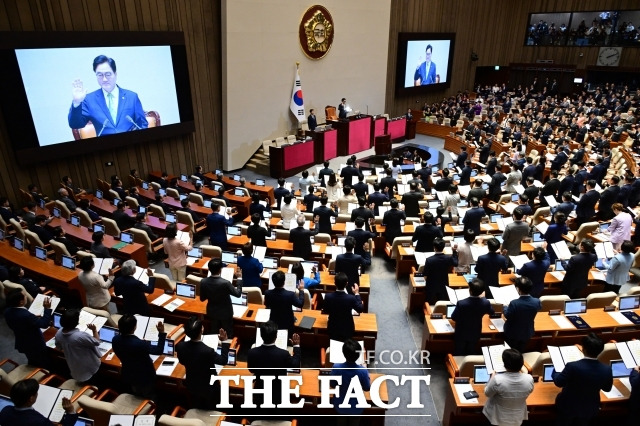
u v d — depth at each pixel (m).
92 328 5.34
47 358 5.69
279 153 16.50
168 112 14.84
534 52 31.31
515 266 7.50
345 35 20.88
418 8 25.36
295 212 10.14
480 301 5.70
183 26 14.98
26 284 6.90
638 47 27.22
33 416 3.97
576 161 15.16
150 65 14.00
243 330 6.68
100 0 12.73
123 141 13.68
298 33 18.72
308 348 6.75
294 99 19.17
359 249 8.34
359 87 22.58
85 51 12.30
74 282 7.53
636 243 9.46
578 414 4.54
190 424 4.04
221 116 17.02
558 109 24.67
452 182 11.92
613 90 27.52
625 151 16.84
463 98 28.73
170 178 14.61
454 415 5.08
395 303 8.42
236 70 16.67
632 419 4.74
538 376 5.23
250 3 16.48
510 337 5.72
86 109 12.59
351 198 10.98
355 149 19.73
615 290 7.85
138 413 4.77
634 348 5.00
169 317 6.71
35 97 11.47
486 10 30.09
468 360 5.17
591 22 28.78
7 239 8.95
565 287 7.13
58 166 12.75
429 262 6.98
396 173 13.62
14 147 11.30
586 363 4.42
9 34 10.78
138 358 4.86
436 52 26.98
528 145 19.06
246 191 12.51
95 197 12.27
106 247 8.45
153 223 10.47
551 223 9.00
